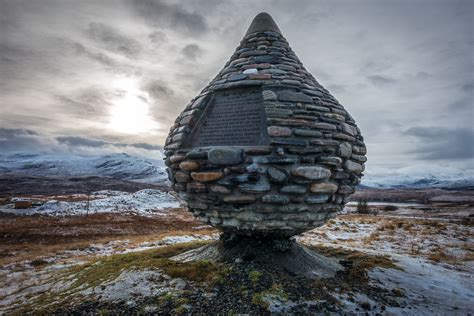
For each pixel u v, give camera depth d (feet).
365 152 16.57
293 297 11.73
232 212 13.84
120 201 123.95
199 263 14.26
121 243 43.09
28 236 59.26
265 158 12.84
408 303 12.44
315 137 13.55
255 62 16.15
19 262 30.09
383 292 13.29
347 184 15.11
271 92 14.25
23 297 14.17
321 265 15.67
